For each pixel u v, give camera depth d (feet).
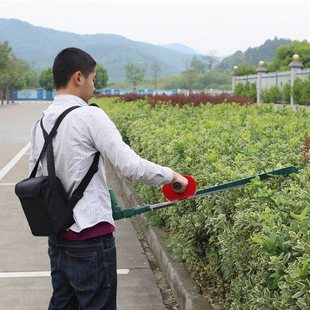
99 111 9.39
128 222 23.71
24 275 17.07
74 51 9.73
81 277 9.31
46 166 9.47
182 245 15.65
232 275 11.80
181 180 9.62
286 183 11.70
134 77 238.48
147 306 14.84
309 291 7.39
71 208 9.15
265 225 9.28
